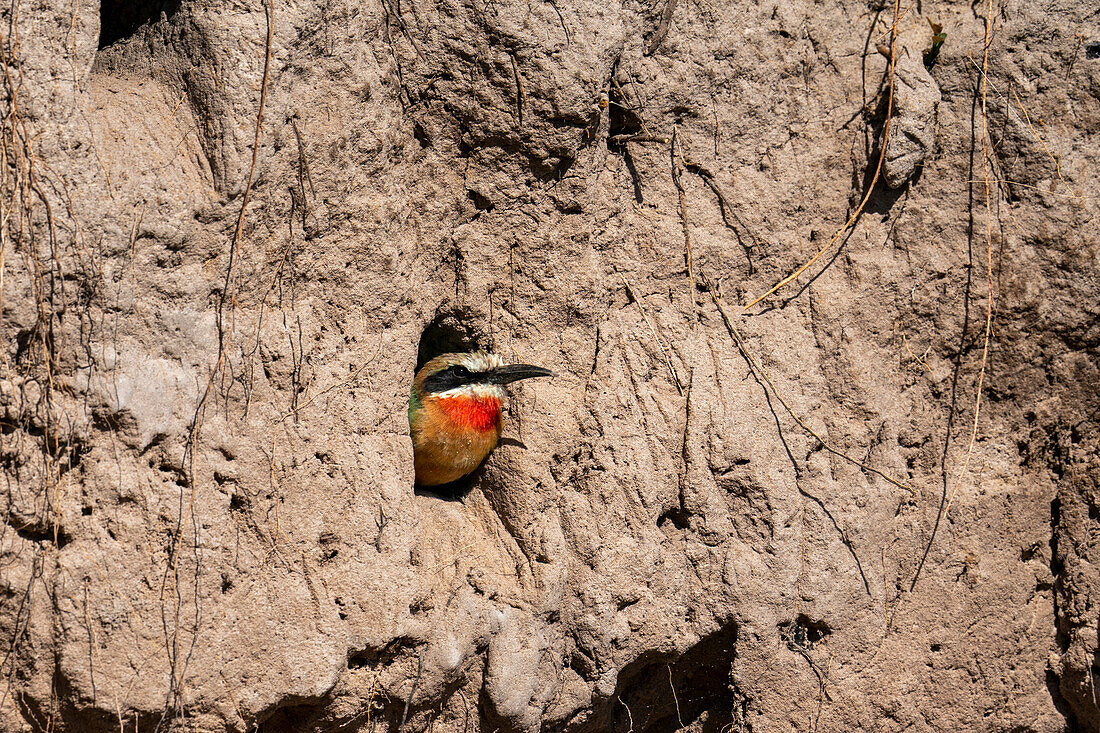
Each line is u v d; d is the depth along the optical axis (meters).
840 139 11.16
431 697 9.13
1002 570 11.59
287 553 8.48
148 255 7.88
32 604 7.29
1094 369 11.66
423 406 10.65
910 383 11.35
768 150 10.93
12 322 7.20
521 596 9.77
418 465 11.04
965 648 11.38
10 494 7.23
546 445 10.09
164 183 7.98
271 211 8.53
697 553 10.30
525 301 10.26
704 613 10.29
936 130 11.35
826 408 10.95
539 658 9.62
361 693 8.75
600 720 10.35
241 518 8.30
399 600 8.95
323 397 8.89
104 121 7.94
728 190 10.77
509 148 9.83
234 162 8.18
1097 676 11.61
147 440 7.78
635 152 10.52
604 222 10.38
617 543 10.00
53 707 7.40
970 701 11.40
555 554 9.87
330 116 8.78
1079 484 11.79
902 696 10.96
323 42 8.63
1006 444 11.73
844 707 10.70
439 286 10.04
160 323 7.93
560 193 10.15
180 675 7.75
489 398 10.12
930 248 11.37
